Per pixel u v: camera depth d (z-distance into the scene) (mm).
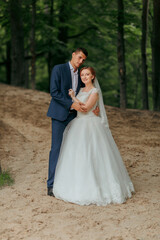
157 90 12312
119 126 9258
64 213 4062
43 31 16500
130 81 21672
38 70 25047
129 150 7016
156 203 4328
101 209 4176
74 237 3457
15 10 15078
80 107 4617
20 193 4773
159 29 11992
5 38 19359
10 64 21250
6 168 5926
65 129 4855
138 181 5277
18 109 10422
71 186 4418
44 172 5746
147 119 10148
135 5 13742
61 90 4762
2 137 7680
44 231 3596
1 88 13398
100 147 4508
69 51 17172
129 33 15023
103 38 17750
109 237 3441
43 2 17406
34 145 7422
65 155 4555
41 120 9492
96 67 17594
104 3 15227
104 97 21984
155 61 12211
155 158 6500
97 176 4387
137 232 3541
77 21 17172
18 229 3650
